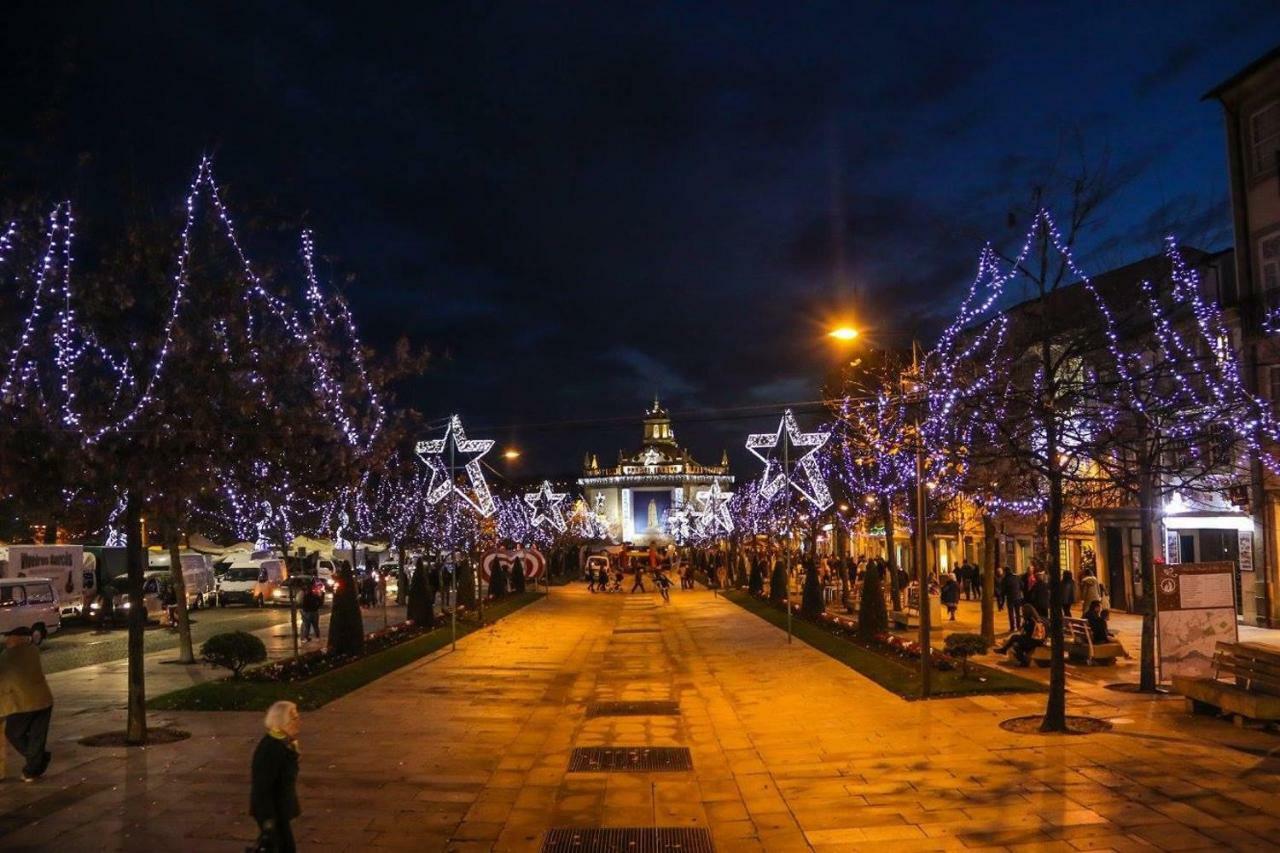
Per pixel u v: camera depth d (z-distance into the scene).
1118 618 31.45
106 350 12.35
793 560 63.97
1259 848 8.57
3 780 11.17
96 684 19.55
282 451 12.98
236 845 8.91
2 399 10.36
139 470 11.73
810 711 15.95
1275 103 26.53
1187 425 18.56
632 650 26.34
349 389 14.44
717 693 18.53
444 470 47.84
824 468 51.44
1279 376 25.56
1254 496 26.89
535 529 88.81
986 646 17.92
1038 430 15.51
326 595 51.41
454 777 11.77
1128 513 32.78
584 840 9.42
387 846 9.17
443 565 50.50
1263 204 26.80
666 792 11.19
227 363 12.52
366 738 13.99
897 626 30.59
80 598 36.16
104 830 9.34
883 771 11.65
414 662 23.36
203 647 18.36
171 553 23.42
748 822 9.91
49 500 11.68
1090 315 21.31
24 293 11.17
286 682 18.31
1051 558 13.78
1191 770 11.17
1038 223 15.82
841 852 8.84
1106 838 8.89
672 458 177.38
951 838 9.06
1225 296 28.31
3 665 11.17
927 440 17.67
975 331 27.81
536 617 38.22
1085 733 13.23
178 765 11.91
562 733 14.66
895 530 57.41
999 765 11.64
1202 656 16.53
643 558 72.62
